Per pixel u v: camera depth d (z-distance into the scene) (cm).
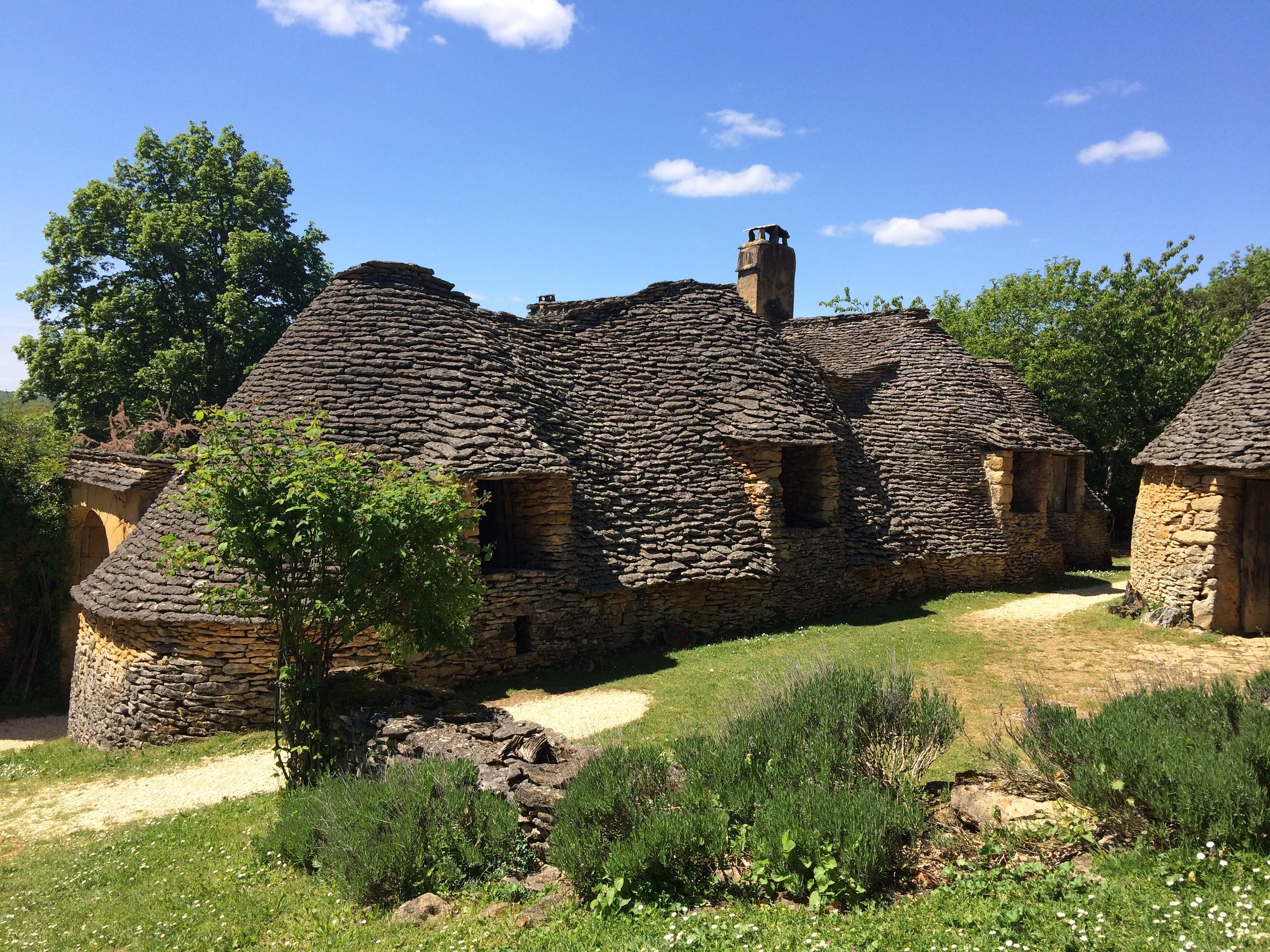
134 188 2745
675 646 1330
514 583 1187
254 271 2692
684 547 1368
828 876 473
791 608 1480
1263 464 1148
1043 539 1909
